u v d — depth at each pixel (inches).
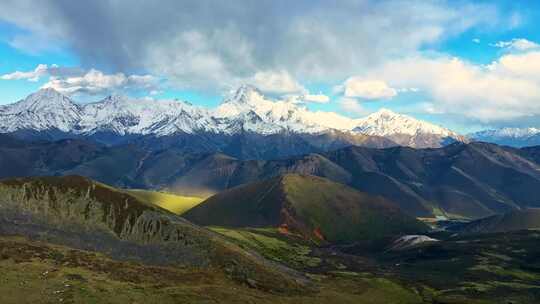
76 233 6235.2
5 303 3307.1
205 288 4842.5
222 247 6791.3
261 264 6732.3
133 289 4188.0
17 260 4256.9
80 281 4028.1
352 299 6309.1
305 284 6648.6
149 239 6811.0
